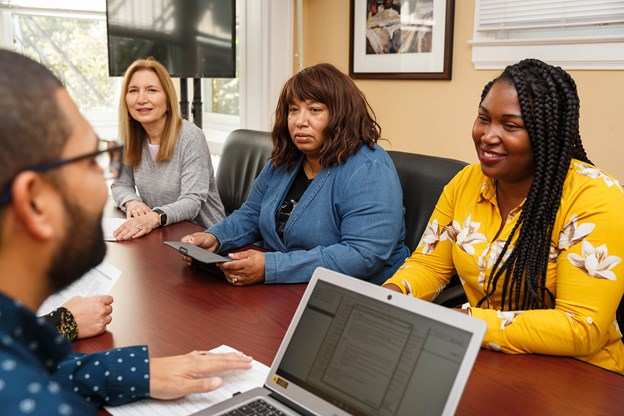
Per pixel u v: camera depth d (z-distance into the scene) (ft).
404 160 6.31
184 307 4.31
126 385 2.98
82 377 2.98
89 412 1.53
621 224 3.75
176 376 3.04
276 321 4.07
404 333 2.64
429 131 9.96
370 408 2.58
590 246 3.77
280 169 6.08
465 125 9.43
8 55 1.71
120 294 4.56
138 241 6.13
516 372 3.36
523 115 3.94
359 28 10.67
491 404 3.01
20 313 1.62
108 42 10.43
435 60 9.59
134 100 7.52
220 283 4.83
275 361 2.98
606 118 7.84
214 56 10.62
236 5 11.66
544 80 3.97
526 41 8.34
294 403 2.81
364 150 5.51
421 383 2.50
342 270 5.07
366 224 5.23
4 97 1.58
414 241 5.97
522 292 4.23
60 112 1.69
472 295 4.64
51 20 11.21
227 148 8.87
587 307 3.65
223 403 2.85
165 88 7.63
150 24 10.48
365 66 10.71
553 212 4.00
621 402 3.03
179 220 7.06
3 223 1.61
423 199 5.99
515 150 4.02
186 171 7.79
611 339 4.13
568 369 3.40
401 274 4.83
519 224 4.18
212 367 3.17
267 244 6.08
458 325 2.51
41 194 1.65
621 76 7.61
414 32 9.80
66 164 1.69
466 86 9.29
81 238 1.81
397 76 10.19
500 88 4.06
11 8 10.59
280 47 11.50
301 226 5.61
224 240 6.04
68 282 1.90
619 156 7.80
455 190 4.78
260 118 11.73
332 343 2.84
